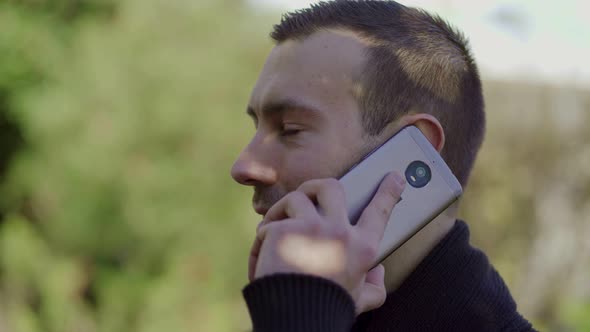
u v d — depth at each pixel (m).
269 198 1.49
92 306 7.95
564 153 9.33
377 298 1.34
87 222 7.40
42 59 7.32
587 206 9.33
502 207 9.40
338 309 1.10
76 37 7.42
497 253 9.43
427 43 1.60
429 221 1.41
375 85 1.51
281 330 1.08
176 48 7.40
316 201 1.23
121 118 7.20
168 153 7.37
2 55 7.23
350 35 1.52
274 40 1.57
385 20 1.56
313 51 1.51
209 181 7.43
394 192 1.31
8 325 7.80
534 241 9.41
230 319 7.76
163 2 7.50
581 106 9.34
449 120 1.61
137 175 7.26
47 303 7.79
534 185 9.38
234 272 7.68
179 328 7.55
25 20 7.32
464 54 1.69
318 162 1.47
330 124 1.48
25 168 7.44
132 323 7.82
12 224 7.76
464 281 1.50
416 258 1.51
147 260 7.71
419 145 1.43
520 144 9.38
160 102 7.27
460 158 1.64
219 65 7.40
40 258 7.74
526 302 9.38
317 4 1.57
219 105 7.41
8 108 7.33
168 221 7.38
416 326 1.48
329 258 1.14
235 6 7.75
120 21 7.51
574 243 9.36
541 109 9.36
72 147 7.22
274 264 1.13
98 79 7.21
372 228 1.24
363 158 1.48
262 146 1.49
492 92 9.42
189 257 7.60
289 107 1.48
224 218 7.55
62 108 7.22
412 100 1.54
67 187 7.33
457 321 1.48
